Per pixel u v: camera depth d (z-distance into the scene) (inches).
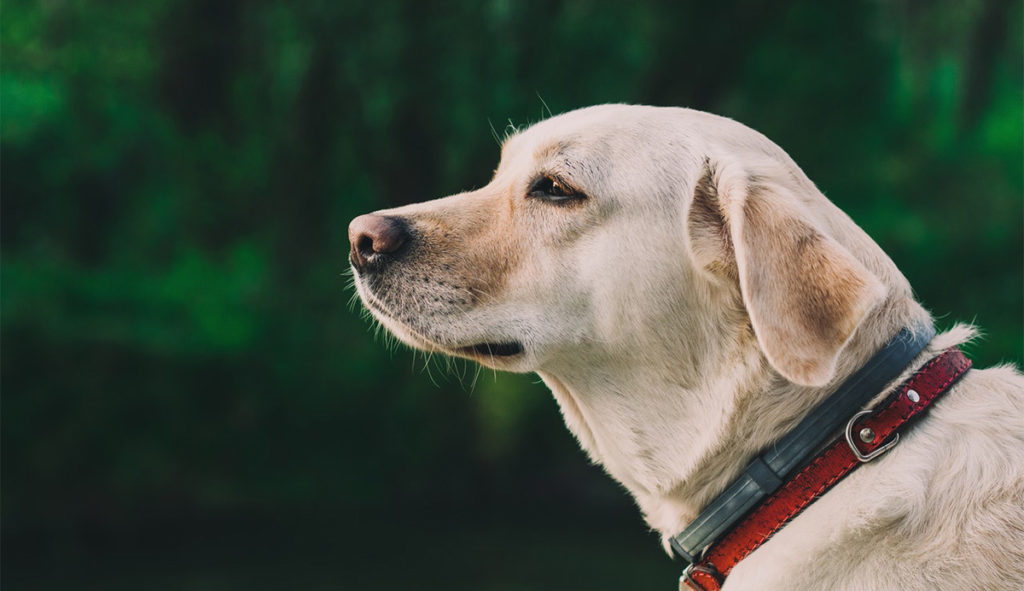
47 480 438.6
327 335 554.3
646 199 103.2
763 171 98.6
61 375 462.0
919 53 927.0
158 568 392.5
